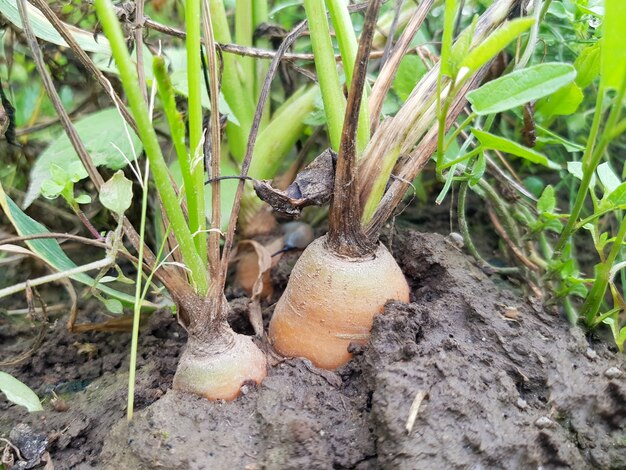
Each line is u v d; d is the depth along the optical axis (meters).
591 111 0.23
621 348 0.17
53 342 0.20
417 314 0.15
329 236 0.15
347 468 0.14
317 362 0.15
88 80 0.23
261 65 0.22
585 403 0.15
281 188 0.23
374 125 0.16
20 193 0.23
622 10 0.10
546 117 0.20
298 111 0.21
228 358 0.14
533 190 0.23
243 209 0.21
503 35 0.11
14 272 0.24
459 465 0.13
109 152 0.18
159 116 0.23
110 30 0.10
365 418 0.14
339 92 0.15
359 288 0.15
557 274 0.18
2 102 0.20
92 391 0.17
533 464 0.14
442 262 0.18
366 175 0.15
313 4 0.15
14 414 0.16
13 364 0.18
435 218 0.25
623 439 0.15
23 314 0.22
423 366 0.14
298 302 0.15
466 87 0.15
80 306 0.22
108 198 0.14
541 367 0.15
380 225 0.15
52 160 0.18
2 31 0.22
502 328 0.16
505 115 0.25
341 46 0.15
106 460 0.14
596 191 0.24
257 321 0.18
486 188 0.20
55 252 0.17
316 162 0.15
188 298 0.14
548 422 0.14
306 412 0.14
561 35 0.22
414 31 0.16
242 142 0.21
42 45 0.22
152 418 0.14
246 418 0.14
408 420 0.13
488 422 0.13
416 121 0.15
